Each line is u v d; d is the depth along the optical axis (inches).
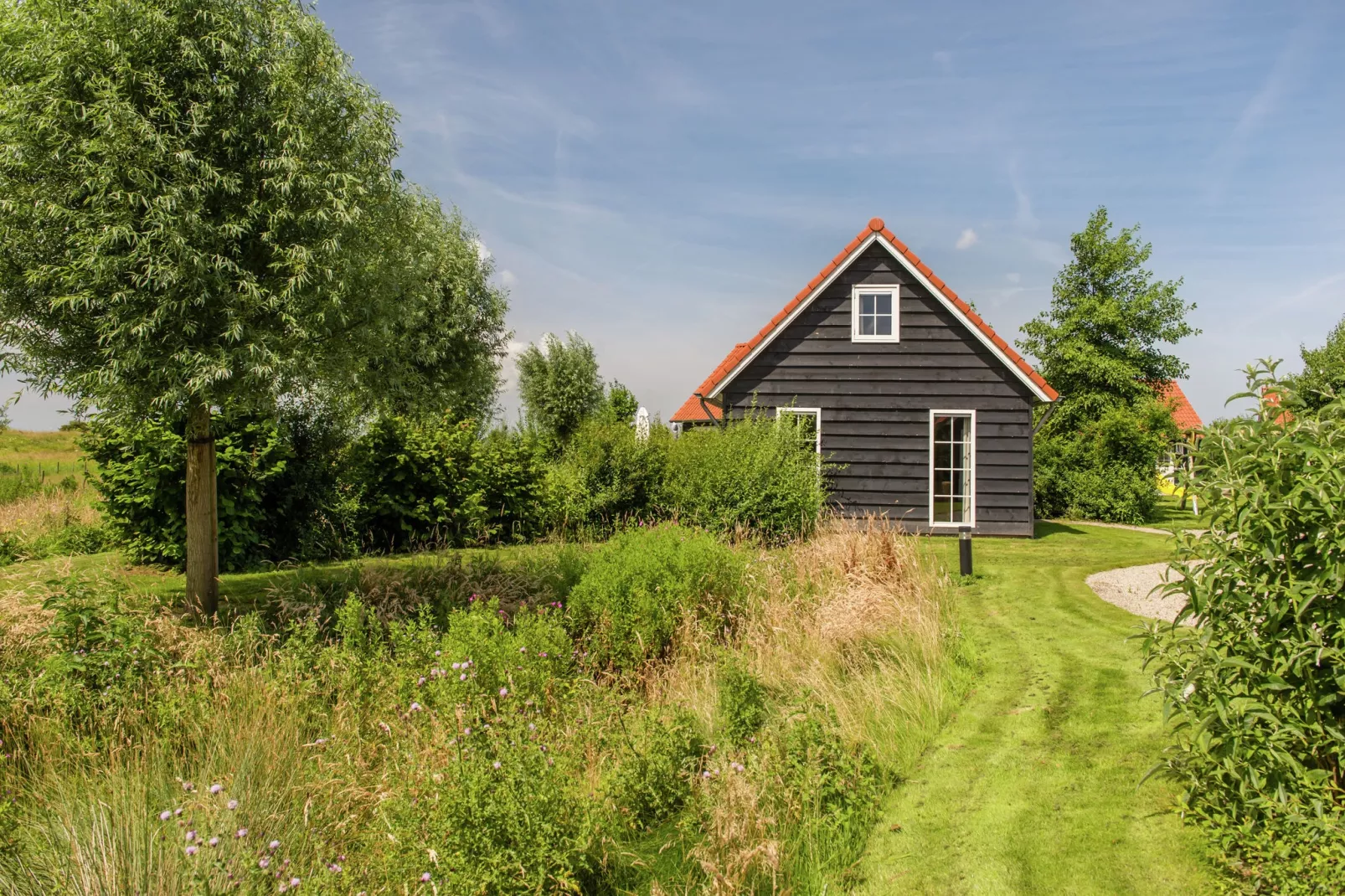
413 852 141.3
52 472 898.1
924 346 632.4
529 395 1405.0
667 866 157.8
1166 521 796.6
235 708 205.2
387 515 522.0
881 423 635.5
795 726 191.2
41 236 256.1
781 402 644.7
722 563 323.6
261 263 290.5
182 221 252.2
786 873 148.5
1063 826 161.8
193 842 137.6
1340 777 135.0
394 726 204.8
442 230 1144.2
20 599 256.7
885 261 636.1
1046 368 1332.4
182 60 271.3
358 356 331.0
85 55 256.7
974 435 625.0
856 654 256.4
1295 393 139.6
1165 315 1293.1
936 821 169.5
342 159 303.6
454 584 336.5
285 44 300.5
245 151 286.4
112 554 470.6
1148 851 149.0
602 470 575.2
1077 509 814.5
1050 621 317.7
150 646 223.9
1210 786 147.7
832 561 349.4
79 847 138.5
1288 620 133.3
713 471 526.3
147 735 193.2
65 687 202.2
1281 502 127.3
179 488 416.5
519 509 565.0
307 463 478.0
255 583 393.7
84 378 261.3
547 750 182.7
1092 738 201.9
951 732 215.2
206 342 269.4
